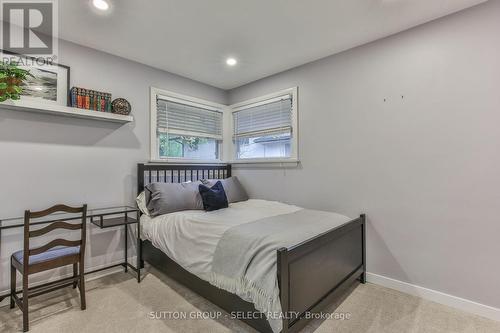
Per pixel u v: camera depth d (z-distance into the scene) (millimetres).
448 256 2215
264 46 2754
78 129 2656
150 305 2193
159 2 2021
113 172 2916
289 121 3385
